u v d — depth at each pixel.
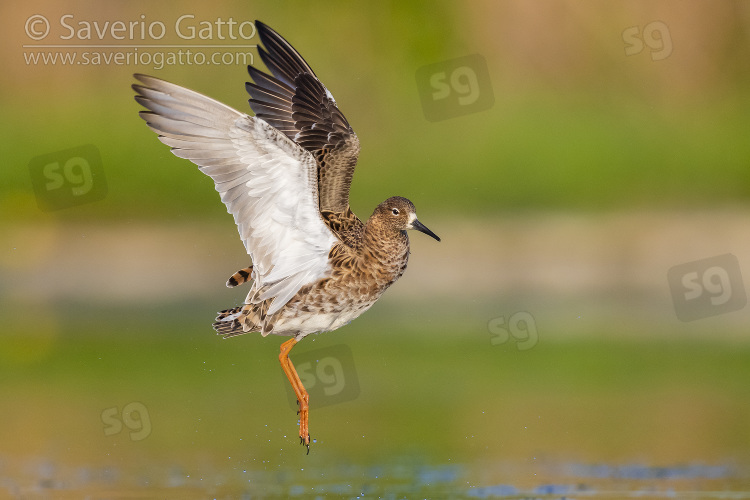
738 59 22.73
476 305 17.55
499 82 22.20
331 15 22.77
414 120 21.34
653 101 22.05
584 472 10.66
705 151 20.89
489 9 22.94
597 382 14.04
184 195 20.06
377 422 12.55
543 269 18.66
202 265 18.88
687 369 14.47
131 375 14.57
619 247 18.95
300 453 11.50
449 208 19.83
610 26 22.88
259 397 13.76
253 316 10.46
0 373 14.62
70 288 18.61
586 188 20.22
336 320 10.77
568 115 21.55
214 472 10.91
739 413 12.60
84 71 22.03
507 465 10.97
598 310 17.27
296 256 10.16
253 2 22.84
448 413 12.87
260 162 9.41
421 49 22.44
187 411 13.08
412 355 15.18
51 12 22.28
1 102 21.59
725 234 19.11
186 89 9.20
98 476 10.73
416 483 10.41
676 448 11.41
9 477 10.66
